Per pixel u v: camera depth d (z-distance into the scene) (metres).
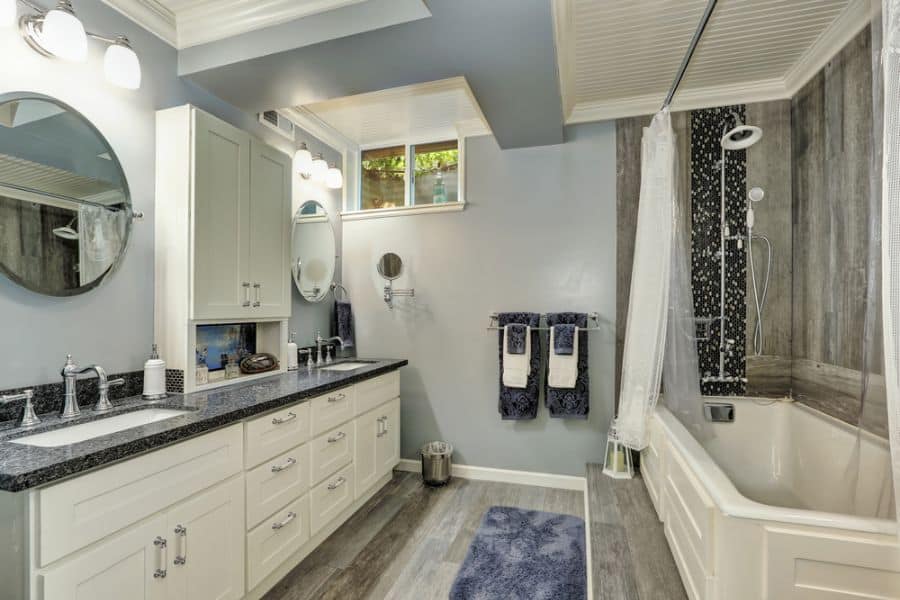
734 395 2.66
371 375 2.60
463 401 3.14
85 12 1.70
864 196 1.91
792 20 1.96
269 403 1.76
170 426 1.38
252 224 2.25
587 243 2.89
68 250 1.62
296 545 1.95
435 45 1.81
